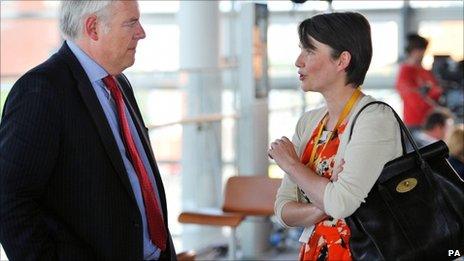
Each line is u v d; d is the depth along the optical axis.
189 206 5.90
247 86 5.33
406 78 6.52
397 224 1.86
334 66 1.97
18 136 1.78
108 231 1.87
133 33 1.95
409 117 6.53
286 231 5.76
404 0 7.83
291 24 7.53
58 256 1.85
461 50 7.78
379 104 1.95
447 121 5.76
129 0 1.92
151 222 2.01
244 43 5.30
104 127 1.88
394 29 7.88
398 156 1.92
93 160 1.86
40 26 7.43
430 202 1.88
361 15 2.00
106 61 1.94
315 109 2.16
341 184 1.86
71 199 1.86
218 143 5.85
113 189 1.88
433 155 1.93
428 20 7.84
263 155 5.45
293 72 7.60
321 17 1.98
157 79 6.55
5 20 7.39
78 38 1.93
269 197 4.41
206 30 5.91
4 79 3.46
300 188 2.00
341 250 1.92
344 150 1.93
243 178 4.52
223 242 5.63
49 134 1.80
